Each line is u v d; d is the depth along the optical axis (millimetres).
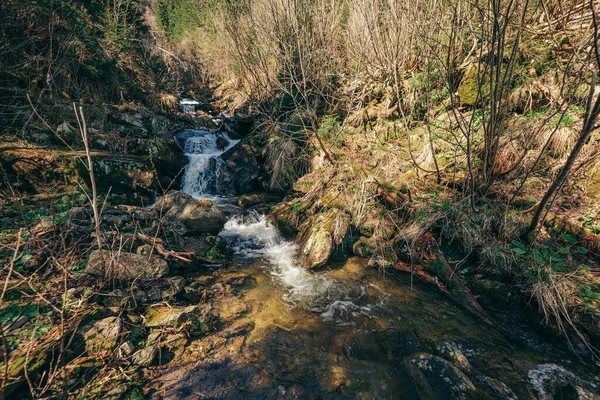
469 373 3027
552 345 3410
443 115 6777
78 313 3092
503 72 5852
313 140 8219
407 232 5145
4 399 2293
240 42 10422
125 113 8711
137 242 4590
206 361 3133
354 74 9477
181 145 9383
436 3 6098
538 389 2863
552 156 4984
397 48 7352
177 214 5789
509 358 3244
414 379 2947
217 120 12930
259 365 3135
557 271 3793
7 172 5266
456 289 4258
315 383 2957
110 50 10359
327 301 4281
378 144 7512
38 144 6066
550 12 5301
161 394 2727
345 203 6121
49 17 7867
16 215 4551
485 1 5184
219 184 8688
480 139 5566
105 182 6238
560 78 5387
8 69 6715
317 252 5152
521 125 5309
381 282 4660
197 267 4852
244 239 5984
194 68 21094
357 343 3494
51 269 3520
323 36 8664
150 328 3342
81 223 4523
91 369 2764
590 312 3336
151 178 6883
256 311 4016
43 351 2611
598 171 4320
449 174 5707
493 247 4363
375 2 7555
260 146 9352
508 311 3885
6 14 6973
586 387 2865
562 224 4230
